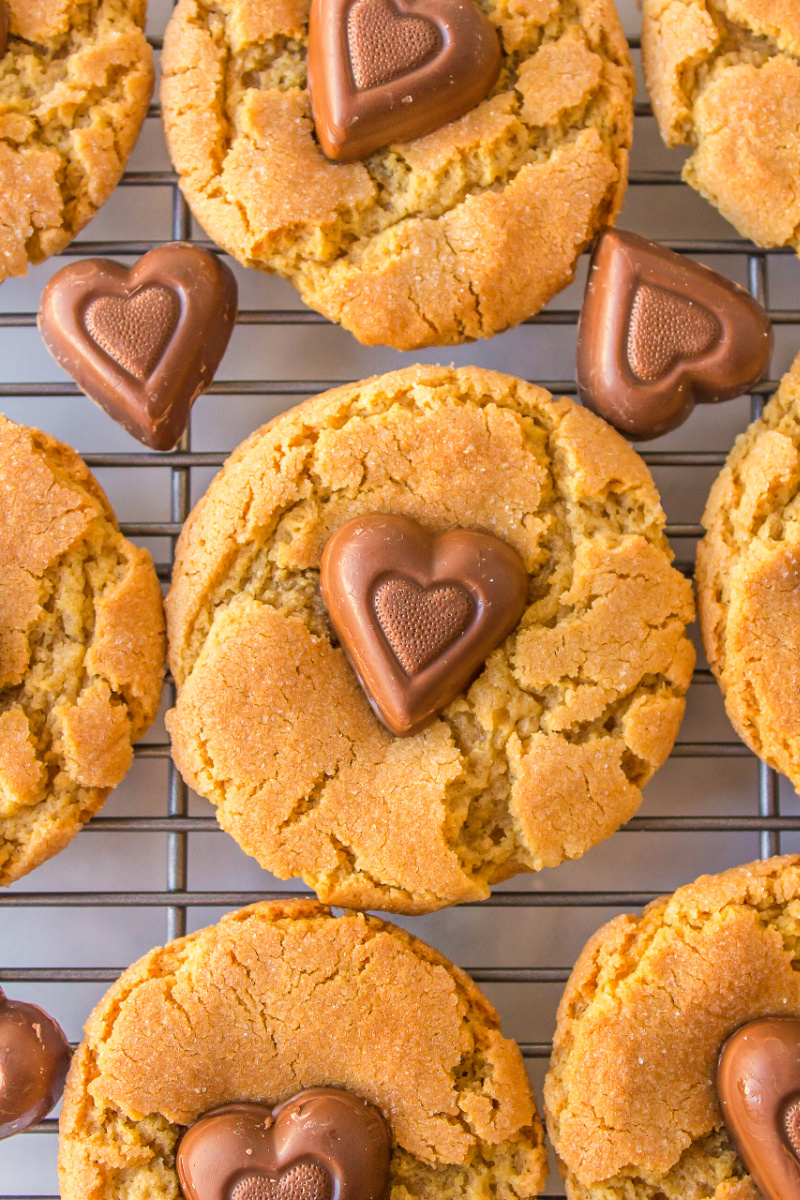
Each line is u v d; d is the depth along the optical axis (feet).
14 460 1.18
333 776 1.17
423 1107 1.15
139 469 1.29
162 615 1.20
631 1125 1.15
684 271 1.18
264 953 1.16
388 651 1.15
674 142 1.22
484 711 1.17
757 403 1.24
